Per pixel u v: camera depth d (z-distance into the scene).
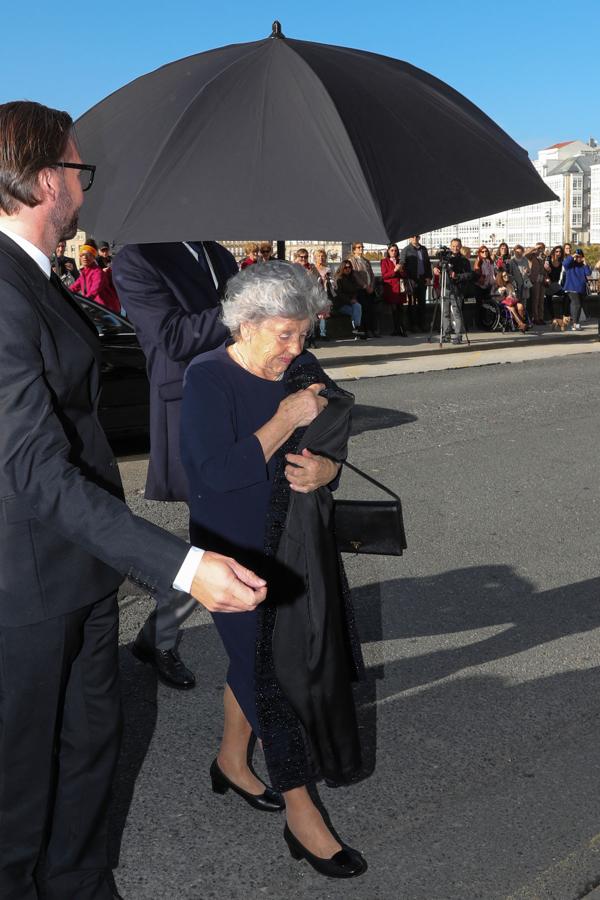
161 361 3.15
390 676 3.64
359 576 4.57
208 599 1.71
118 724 2.12
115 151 2.61
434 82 2.83
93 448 1.95
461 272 15.53
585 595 4.47
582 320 20.22
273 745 2.37
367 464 7.07
